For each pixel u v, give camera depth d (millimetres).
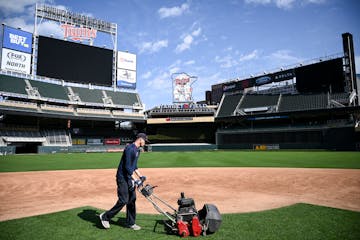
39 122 56906
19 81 52281
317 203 8031
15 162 27281
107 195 10047
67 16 59656
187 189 11266
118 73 63625
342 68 50938
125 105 64438
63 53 55812
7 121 52969
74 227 5414
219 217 4957
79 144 57781
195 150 59125
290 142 51094
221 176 15398
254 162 24766
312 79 54688
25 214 6879
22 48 51438
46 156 39281
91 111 58656
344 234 4828
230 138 58031
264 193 10078
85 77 58500
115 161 28797
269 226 5375
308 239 4582
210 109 65250
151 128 68062
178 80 68625
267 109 56781
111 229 5297
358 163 21625
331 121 47719
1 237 4770
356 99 53625
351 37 54906
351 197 8984
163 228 5391
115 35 65062
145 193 5297
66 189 11484
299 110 49500
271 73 62625
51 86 57094
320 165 20672
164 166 22312
